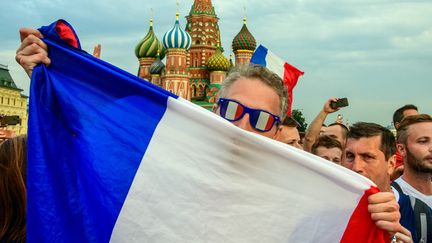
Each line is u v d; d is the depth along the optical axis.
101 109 0.88
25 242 0.84
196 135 0.87
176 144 0.87
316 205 0.87
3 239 0.84
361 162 1.41
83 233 0.81
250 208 0.86
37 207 0.79
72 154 0.85
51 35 0.89
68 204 0.82
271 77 1.06
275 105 1.05
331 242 0.87
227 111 1.04
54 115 0.87
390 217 0.86
